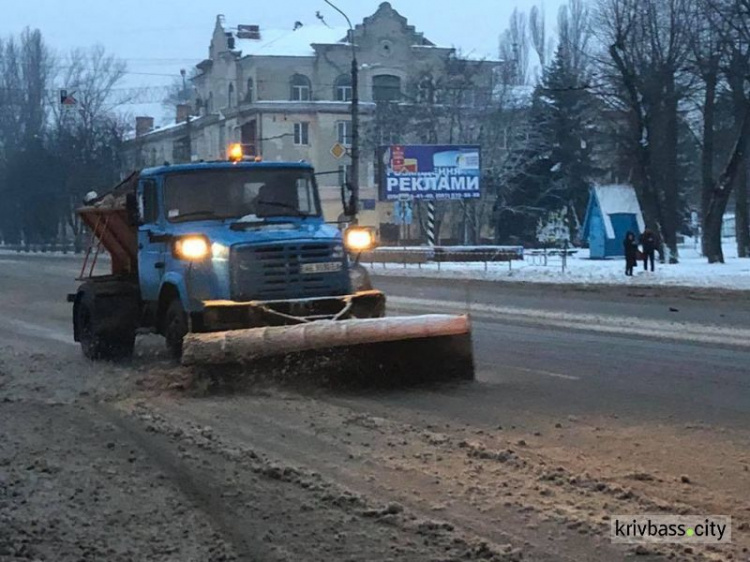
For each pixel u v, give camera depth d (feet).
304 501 20.95
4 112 226.17
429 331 34.12
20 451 26.17
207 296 35.91
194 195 39.93
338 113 220.43
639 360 42.06
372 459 24.32
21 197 218.38
